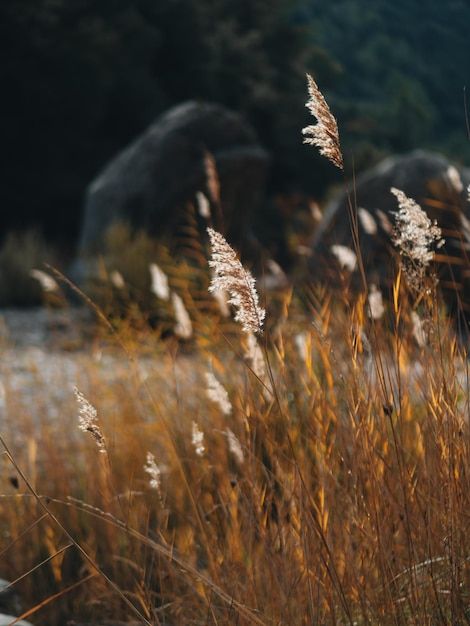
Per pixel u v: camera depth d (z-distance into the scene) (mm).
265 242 33625
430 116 74312
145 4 35688
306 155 40875
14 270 16047
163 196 16453
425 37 123812
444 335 2828
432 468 2668
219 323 5629
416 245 2586
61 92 30797
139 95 33844
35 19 30094
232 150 16859
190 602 3330
